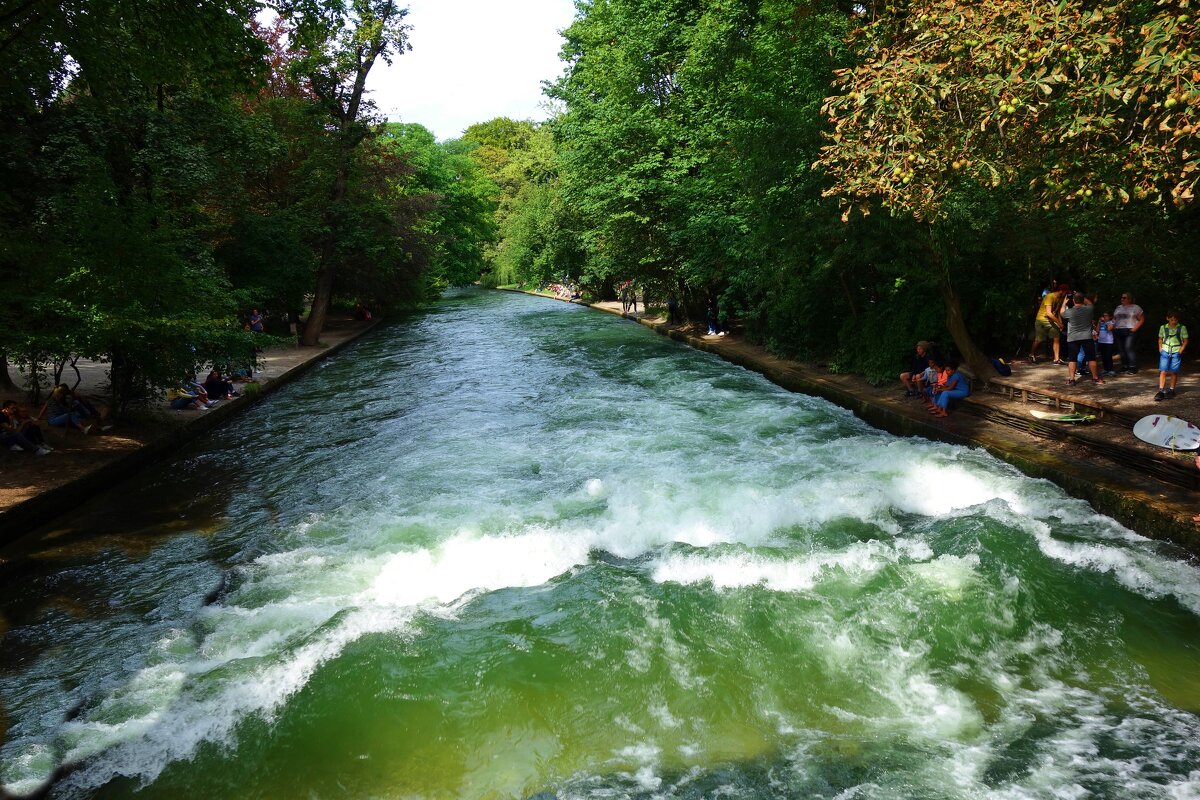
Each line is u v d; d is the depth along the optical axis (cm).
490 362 2273
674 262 2483
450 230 5947
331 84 2719
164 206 1488
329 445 1329
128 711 555
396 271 3512
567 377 1928
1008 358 1455
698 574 740
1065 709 532
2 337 1134
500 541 837
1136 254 1306
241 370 1816
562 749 507
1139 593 670
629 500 940
